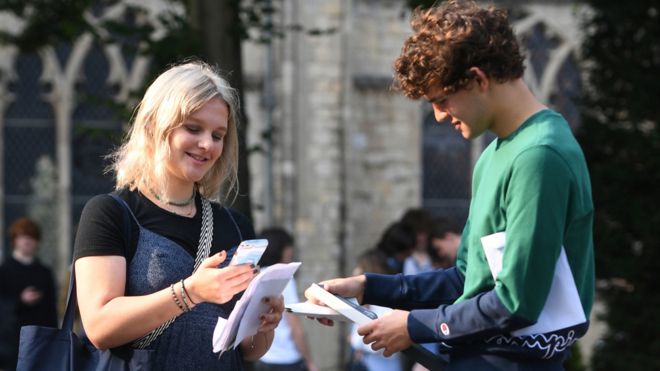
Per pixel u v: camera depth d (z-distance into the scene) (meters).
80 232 2.96
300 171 13.75
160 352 2.99
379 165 14.30
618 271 8.90
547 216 2.71
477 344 2.96
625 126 9.23
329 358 13.62
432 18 2.92
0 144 13.36
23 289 8.58
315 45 13.79
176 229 3.04
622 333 9.16
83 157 13.65
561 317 2.85
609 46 9.38
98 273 2.89
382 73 14.29
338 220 13.93
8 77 13.35
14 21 12.98
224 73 6.79
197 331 3.04
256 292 2.81
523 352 2.88
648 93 9.12
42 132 13.56
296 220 13.73
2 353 8.12
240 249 2.80
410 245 7.60
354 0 14.20
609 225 9.04
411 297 3.30
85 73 13.61
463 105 2.89
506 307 2.75
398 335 2.97
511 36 2.89
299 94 13.73
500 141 2.94
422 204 14.85
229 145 3.17
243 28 7.00
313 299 3.15
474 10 2.90
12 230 8.70
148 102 3.00
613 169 9.02
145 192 3.08
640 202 8.94
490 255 2.83
